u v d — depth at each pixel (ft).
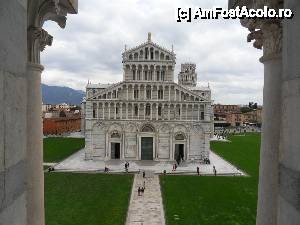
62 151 378.12
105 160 320.09
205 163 309.01
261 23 36.45
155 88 321.73
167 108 322.34
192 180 233.55
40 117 40.11
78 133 622.54
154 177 244.22
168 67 320.70
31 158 38.42
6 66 20.48
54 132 596.70
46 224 133.39
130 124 323.16
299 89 20.22
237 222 139.33
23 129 23.47
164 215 149.48
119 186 209.77
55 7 36.37
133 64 320.70
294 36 21.01
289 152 21.43
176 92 320.70
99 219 142.00
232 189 203.82
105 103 321.52
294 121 20.81
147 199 177.58
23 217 23.43
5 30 20.29
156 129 322.75
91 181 224.33
